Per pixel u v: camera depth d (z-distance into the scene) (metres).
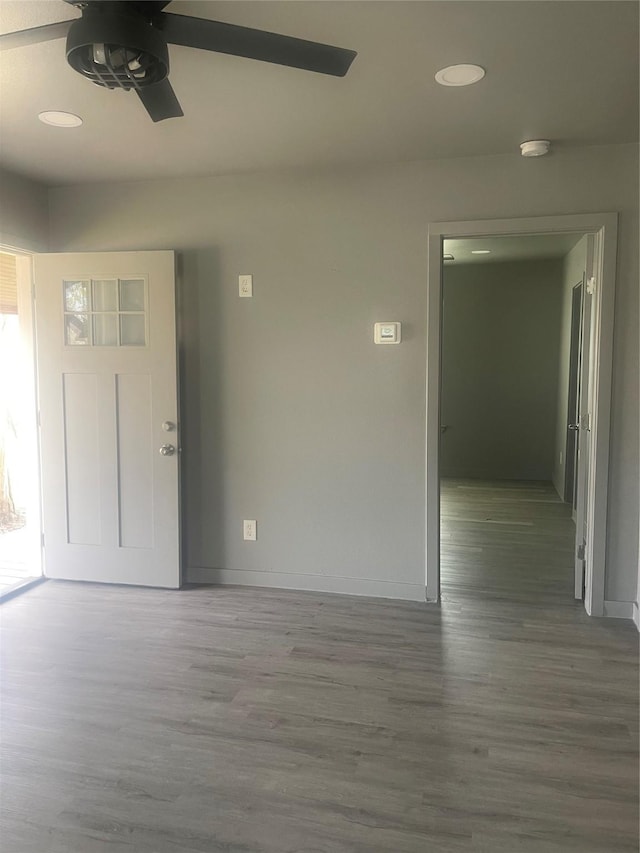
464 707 2.51
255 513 3.83
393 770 2.12
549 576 4.05
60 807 1.96
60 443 3.89
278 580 3.83
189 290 3.78
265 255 3.67
